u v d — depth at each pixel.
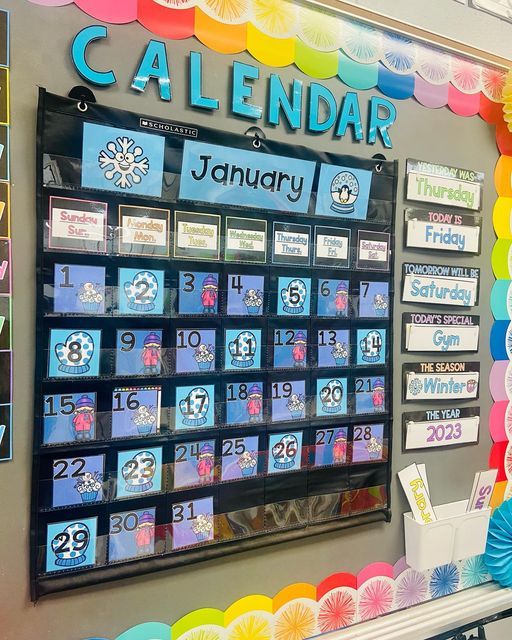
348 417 0.79
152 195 0.64
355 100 0.79
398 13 0.82
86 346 0.61
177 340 0.66
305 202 0.74
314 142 0.75
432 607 0.88
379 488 0.83
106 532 0.63
